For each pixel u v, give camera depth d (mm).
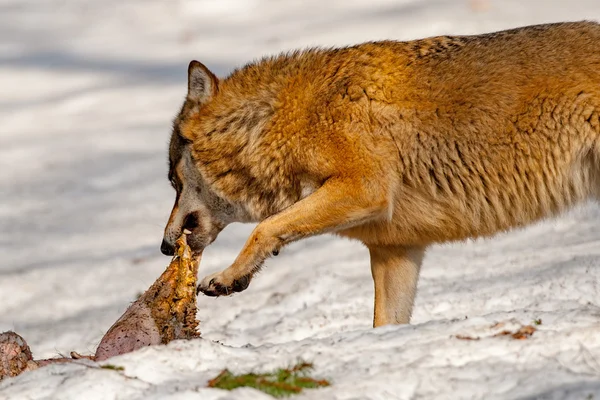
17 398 7555
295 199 11438
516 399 7020
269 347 8664
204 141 11836
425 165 10867
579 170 10641
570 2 29484
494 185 10812
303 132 11000
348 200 10703
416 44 11273
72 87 31891
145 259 18422
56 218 21641
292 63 11625
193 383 7574
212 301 15719
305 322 13172
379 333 8711
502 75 10656
